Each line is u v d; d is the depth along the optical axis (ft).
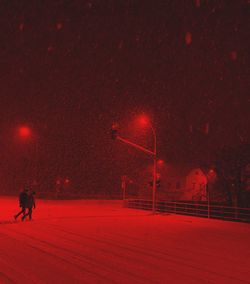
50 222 76.23
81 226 69.77
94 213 101.45
